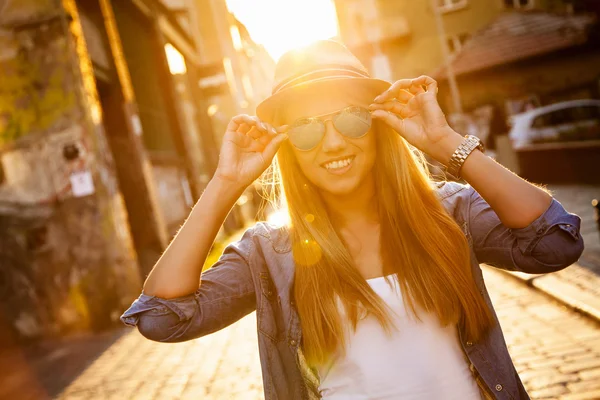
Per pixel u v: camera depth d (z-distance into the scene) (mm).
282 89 1462
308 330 1395
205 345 5520
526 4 26625
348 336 1379
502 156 14930
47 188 7164
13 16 7090
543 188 1351
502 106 24109
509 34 24328
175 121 12914
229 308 1459
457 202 1498
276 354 1463
